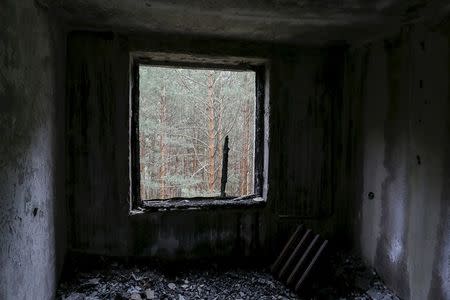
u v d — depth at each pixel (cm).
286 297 236
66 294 215
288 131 283
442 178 187
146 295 223
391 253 234
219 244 276
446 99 184
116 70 250
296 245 273
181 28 234
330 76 287
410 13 194
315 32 239
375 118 251
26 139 156
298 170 287
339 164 293
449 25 183
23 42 154
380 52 245
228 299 231
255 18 210
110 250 256
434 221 193
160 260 264
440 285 188
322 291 241
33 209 166
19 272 145
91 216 252
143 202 278
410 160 214
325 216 293
